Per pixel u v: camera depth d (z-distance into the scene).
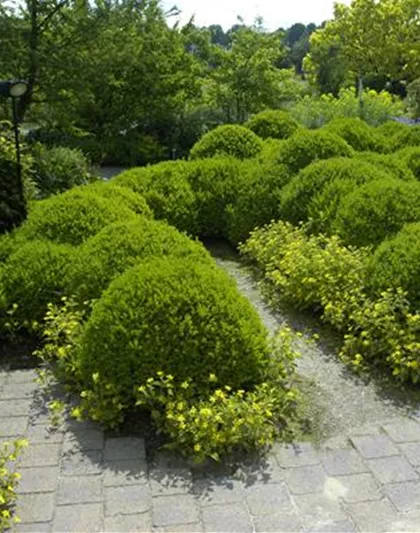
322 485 2.49
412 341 3.34
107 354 2.88
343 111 14.78
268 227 5.36
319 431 2.87
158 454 2.70
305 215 5.12
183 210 5.89
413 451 2.71
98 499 2.41
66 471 2.57
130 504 2.38
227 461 2.65
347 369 3.44
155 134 15.29
